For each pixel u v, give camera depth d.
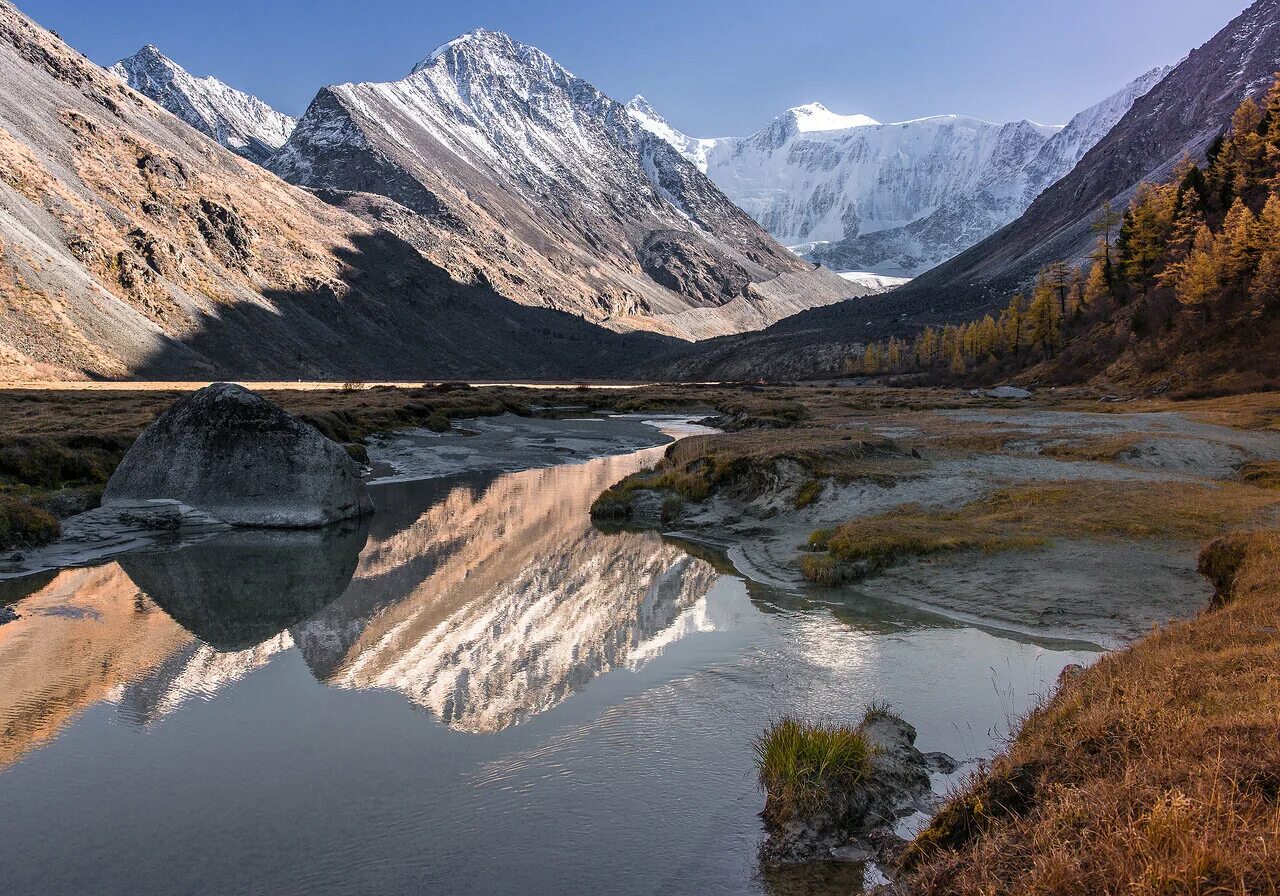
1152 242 104.25
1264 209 79.19
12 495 28.72
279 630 16.48
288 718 11.53
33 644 15.68
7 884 7.49
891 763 9.04
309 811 8.73
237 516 29.38
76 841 8.26
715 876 7.33
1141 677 8.98
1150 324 93.38
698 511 30.45
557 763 9.74
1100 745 7.28
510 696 12.20
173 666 14.20
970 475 32.09
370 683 13.08
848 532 23.14
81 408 65.00
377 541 27.06
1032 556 20.39
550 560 23.55
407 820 8.47
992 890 5.45
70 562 24.09
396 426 66.19
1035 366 127.62
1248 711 7.07
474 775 9.49
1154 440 39.06
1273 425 47.41
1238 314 77.75
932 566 20.38
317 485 30.08
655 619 16.75
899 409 88.00
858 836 7.91
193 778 9.62
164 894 7.28
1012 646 14.49
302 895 7.24
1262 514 23.30
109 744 10.73
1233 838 5.06
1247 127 109.88
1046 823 5.94
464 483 42.00
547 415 98.88
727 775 9.33
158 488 30.22
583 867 7.52
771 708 11.41
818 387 174.12
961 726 10.62
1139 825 5.47
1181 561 19.42
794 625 16.16
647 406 114.19
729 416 84.06
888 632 15.57
